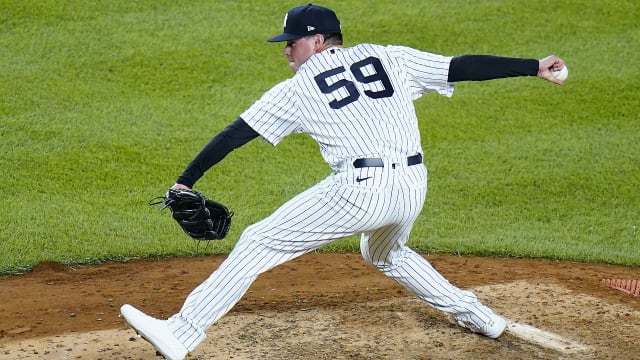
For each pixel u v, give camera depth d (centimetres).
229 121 3672
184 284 2436
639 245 2861
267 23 4381
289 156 3509
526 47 4209
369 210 1677
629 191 3256
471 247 2783
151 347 1920
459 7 4528
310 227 1697
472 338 1991
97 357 1861
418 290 1972
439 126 3706
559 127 3709
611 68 4081
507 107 3850
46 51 4109
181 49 4156
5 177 3244
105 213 3030
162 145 3500
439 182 3312
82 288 2400
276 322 2070
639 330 2062
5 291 2369
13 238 2788
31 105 3722
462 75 1759
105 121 3644
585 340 1998
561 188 3278
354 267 2584
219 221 1820
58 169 3312
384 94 1712
